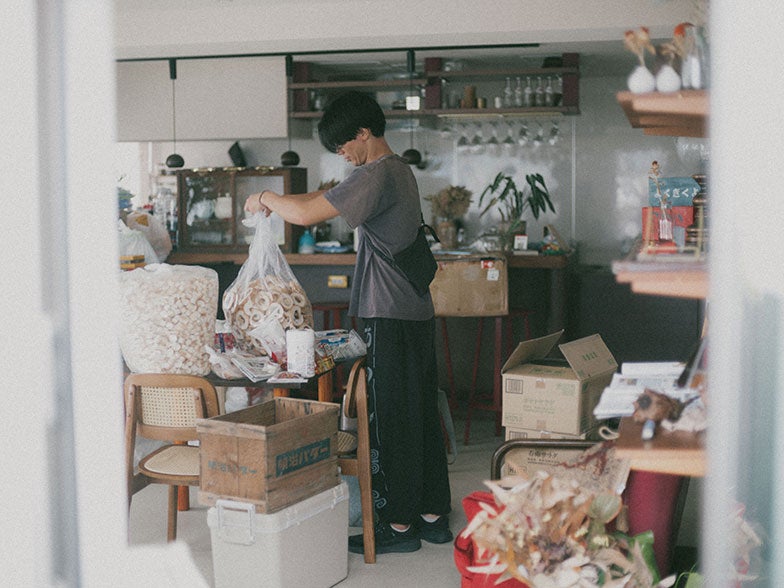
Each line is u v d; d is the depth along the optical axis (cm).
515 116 787
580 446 263
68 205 179
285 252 672
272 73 773
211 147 905
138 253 566
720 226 159
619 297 655
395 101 794
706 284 188
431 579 347
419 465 379
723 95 158
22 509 180
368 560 363
